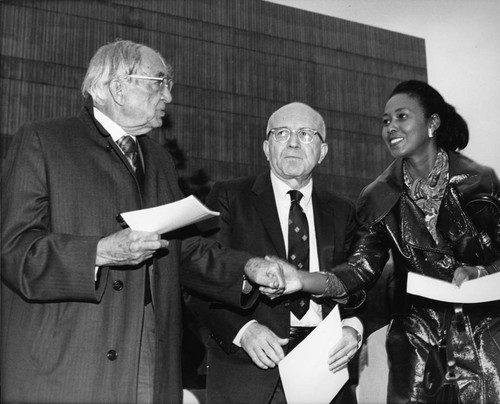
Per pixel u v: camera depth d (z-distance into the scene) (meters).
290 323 2.07
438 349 2.12
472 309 2.12
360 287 2.18
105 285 1.54
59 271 1.48
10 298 1.60
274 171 2.26
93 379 1.48
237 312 2.04
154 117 1.85
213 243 2.00
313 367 1.93
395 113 2.34
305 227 2.18
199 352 2.83
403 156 2.32
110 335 1.53
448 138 2.37
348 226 2.31
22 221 1.54
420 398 2.08
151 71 1.84
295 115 2.26
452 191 2.21
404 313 2.23
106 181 1.65
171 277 1.75
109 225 1.61
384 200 2.29
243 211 2.18
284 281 1.84
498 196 2.14
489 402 2.01
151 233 1.47
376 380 2.63
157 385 1.60
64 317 1.52
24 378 1.46
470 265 2.18
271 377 1.97
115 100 1.81
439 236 2.22
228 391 1.99
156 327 1.64
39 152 1.62
